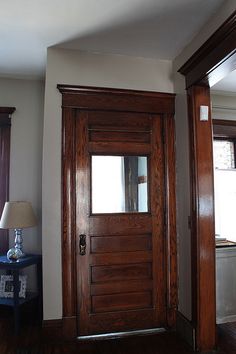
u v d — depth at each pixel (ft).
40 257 9.34
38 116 10.55
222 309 9.39
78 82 8.54
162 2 6.40
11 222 8.61
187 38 7.97
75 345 7.86
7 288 9.43
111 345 7.88
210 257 7.80
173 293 8.83
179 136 8.87
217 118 11.69
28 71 10.00
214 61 6.79
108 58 8.82
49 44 8.22
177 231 8.95
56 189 8.25
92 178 8.63
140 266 8.80
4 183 10.21
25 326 9.00
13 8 6.53
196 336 7.64
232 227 11.78
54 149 8.30
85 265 8.39
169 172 9.01
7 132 10.32
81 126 8.57
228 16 6.35
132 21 7.12
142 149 8.97
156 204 8.98
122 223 8.73
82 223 8.43
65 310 8.14
